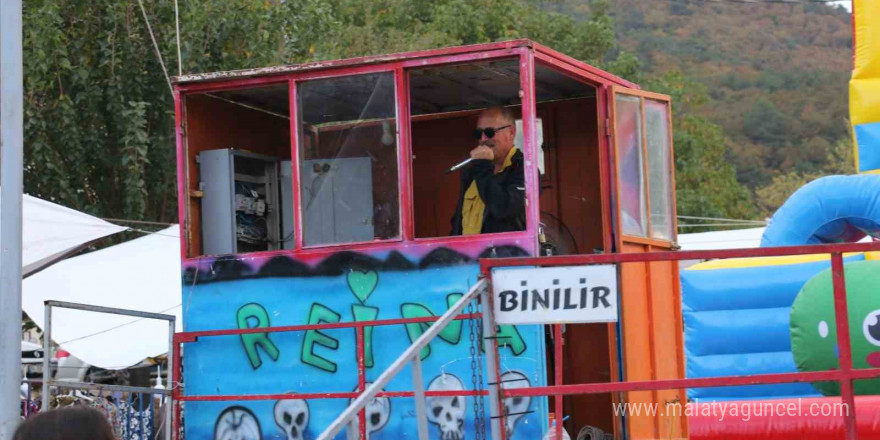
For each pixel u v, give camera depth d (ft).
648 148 27.37
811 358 20.92
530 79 22.86
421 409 16.67
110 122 49.52
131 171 47.37
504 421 16.83
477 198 24.85
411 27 86.94
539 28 89.45
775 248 16.15
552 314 16.72
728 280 27.73
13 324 21.26
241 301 24.63
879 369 16.07
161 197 50.60
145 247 42.88
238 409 24.38
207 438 24.49
